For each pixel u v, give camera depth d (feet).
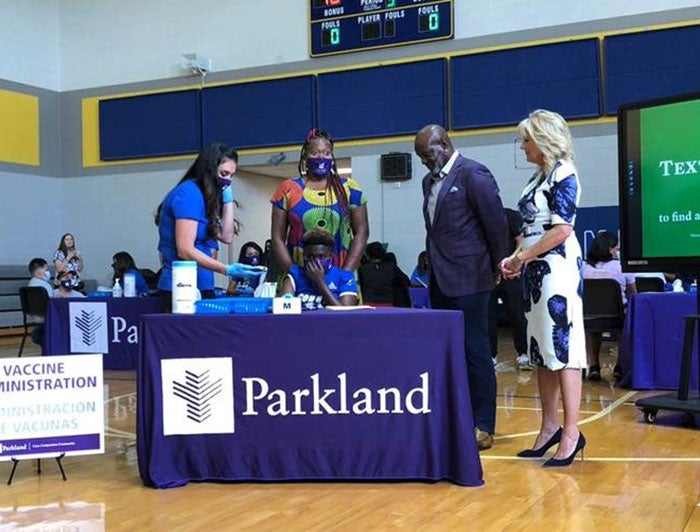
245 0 34.65
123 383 17.25
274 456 8.74
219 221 11.00
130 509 7.91
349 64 32.73
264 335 8.70
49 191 37.88
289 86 33.63
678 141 12.32
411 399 8.66
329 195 10.31
